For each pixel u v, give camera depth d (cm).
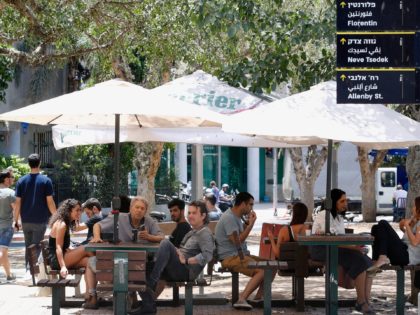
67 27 2736
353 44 1352
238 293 1798
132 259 1493
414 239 1675
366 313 1672
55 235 1727
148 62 3256
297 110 1559
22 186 2073
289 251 1706
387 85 1349
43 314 1678
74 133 2158
